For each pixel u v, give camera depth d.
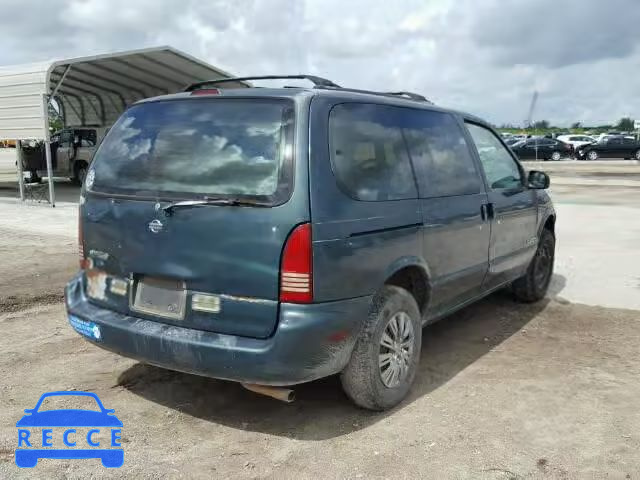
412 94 4.72
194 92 3.75
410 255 3.90
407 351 3.96
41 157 21.09
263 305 3.22
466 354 4.94
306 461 3.28
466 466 3.23
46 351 4.88
